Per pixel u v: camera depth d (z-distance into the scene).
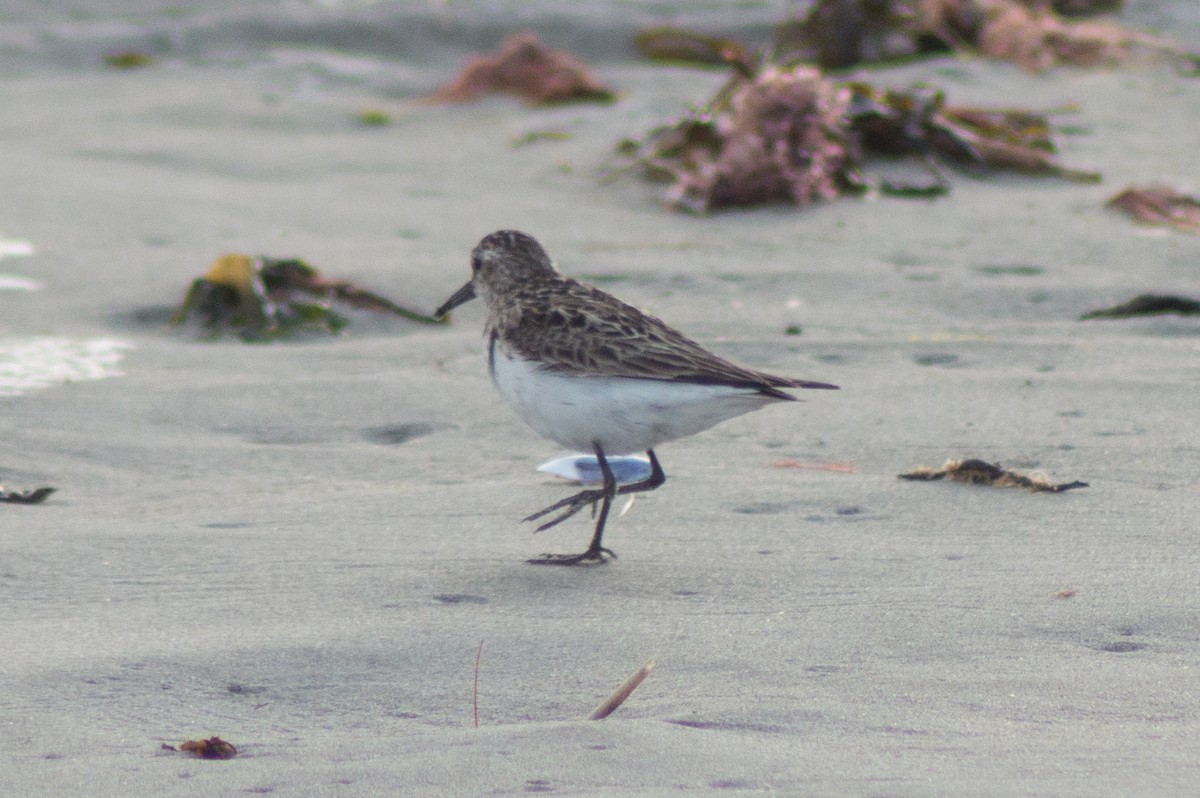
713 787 5.00
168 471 9.89
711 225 16.92
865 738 5.57
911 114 19.00
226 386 11.72
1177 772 5.19
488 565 7.97
